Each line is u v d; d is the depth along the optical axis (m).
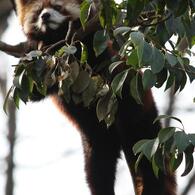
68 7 12.83
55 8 12.84
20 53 11.88
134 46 8.60
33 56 9.26
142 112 13.43
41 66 9.31
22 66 9.42
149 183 13.32
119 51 9.03
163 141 8.64
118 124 13.58
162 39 9.20
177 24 9.20
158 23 9.27
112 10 9.20
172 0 8.93
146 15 9.54
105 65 10.12
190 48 9.41
